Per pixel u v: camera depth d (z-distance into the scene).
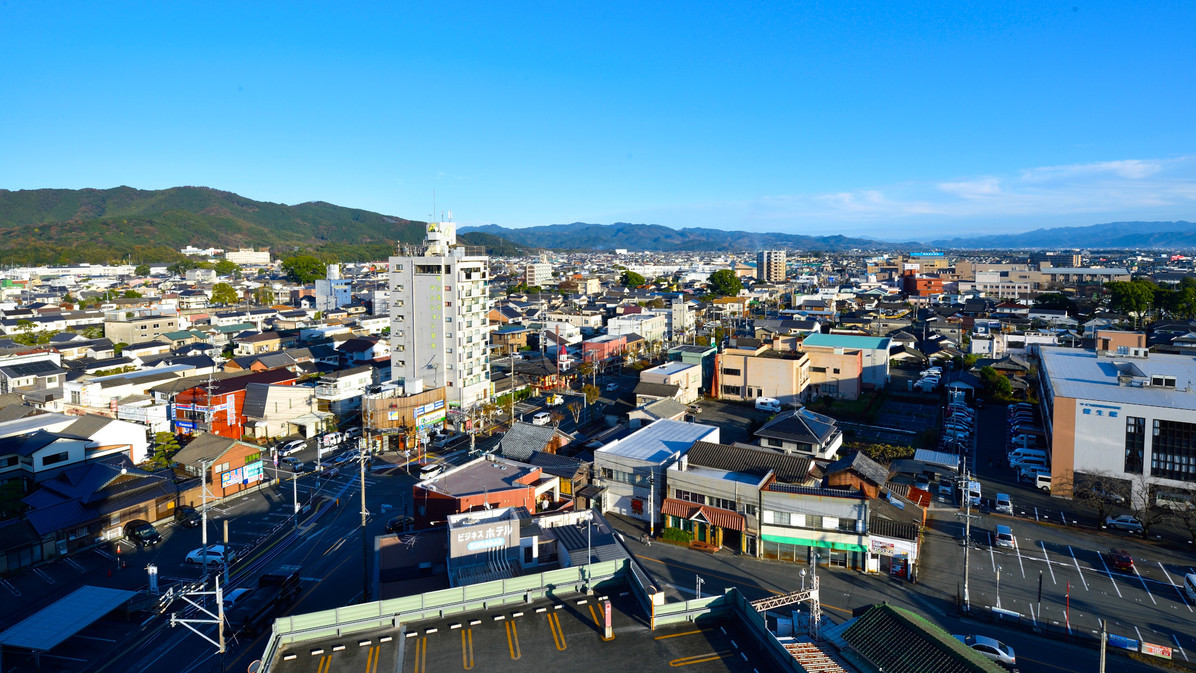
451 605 32.38
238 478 65.75
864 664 30.39
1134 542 53.56
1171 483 58.34
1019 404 94.31
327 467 73.19
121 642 39.78
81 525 52.28
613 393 106.69
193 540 54.81
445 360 90.00
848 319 177.25
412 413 82.25
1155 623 41.59
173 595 43.47
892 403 102.31
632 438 66.62
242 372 107.56
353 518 59.03
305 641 30.14
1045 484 64.75
